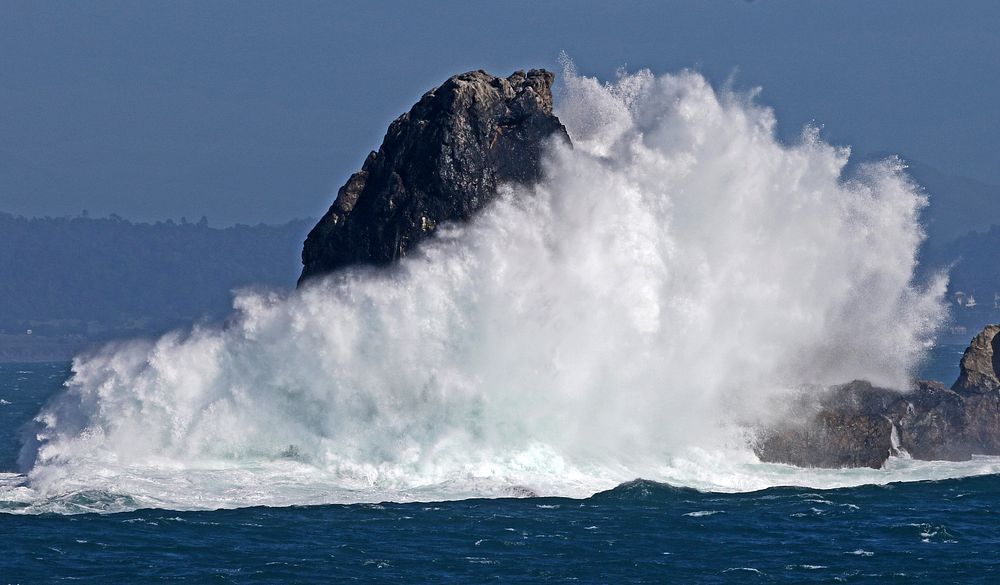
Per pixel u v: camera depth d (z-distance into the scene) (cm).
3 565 18350
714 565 18825
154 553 18938
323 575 18112
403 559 18788
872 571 18688
